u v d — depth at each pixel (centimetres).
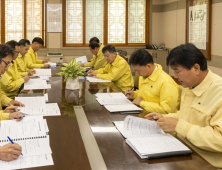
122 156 144
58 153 147
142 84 265
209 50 610
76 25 826
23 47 464
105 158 142
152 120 182
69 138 169
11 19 794
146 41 863
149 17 855
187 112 177
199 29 649
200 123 167
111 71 402
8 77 340
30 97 267
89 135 174
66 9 816
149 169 131
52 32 812
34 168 130
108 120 204
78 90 312
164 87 241
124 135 170
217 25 581
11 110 218
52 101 261
